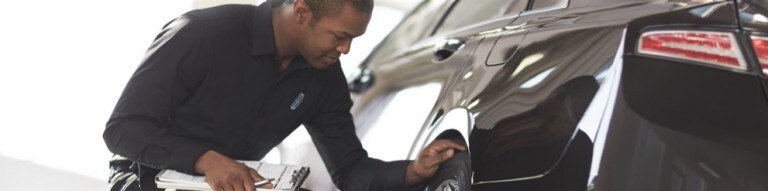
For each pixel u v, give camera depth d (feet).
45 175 12.49
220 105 6.57
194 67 6.33
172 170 6.25
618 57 5.64
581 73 5.84
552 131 5.84
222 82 6.49
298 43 6.37
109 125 6.23
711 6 5.67
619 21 5.91
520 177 6.02
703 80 5.46
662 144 5.30
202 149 6.09
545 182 5.79
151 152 6.10
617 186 5.31
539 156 5.88
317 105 7.11
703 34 5.53
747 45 5.45
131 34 17.44
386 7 18.78
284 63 6.66
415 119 7.82
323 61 6.43
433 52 8.22
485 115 6.53
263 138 6.94
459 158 6.97
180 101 6.42
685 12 5.69
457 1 9.18
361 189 7.32
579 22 6.36
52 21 18.01
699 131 5.33
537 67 6.35
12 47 16.93
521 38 6.86
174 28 6.40
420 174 7.06
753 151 5.29
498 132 6.31
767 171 5.26
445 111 7.20
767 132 5.34
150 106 6.17
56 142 13.78
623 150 5.35
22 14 17.94
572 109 5.74
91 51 16.63
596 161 5.42
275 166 6.39
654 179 5.26
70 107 14.96
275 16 6.45
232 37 6.44
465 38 7.83
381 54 9.57
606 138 5.42
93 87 15.78
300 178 6.23
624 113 5.42
